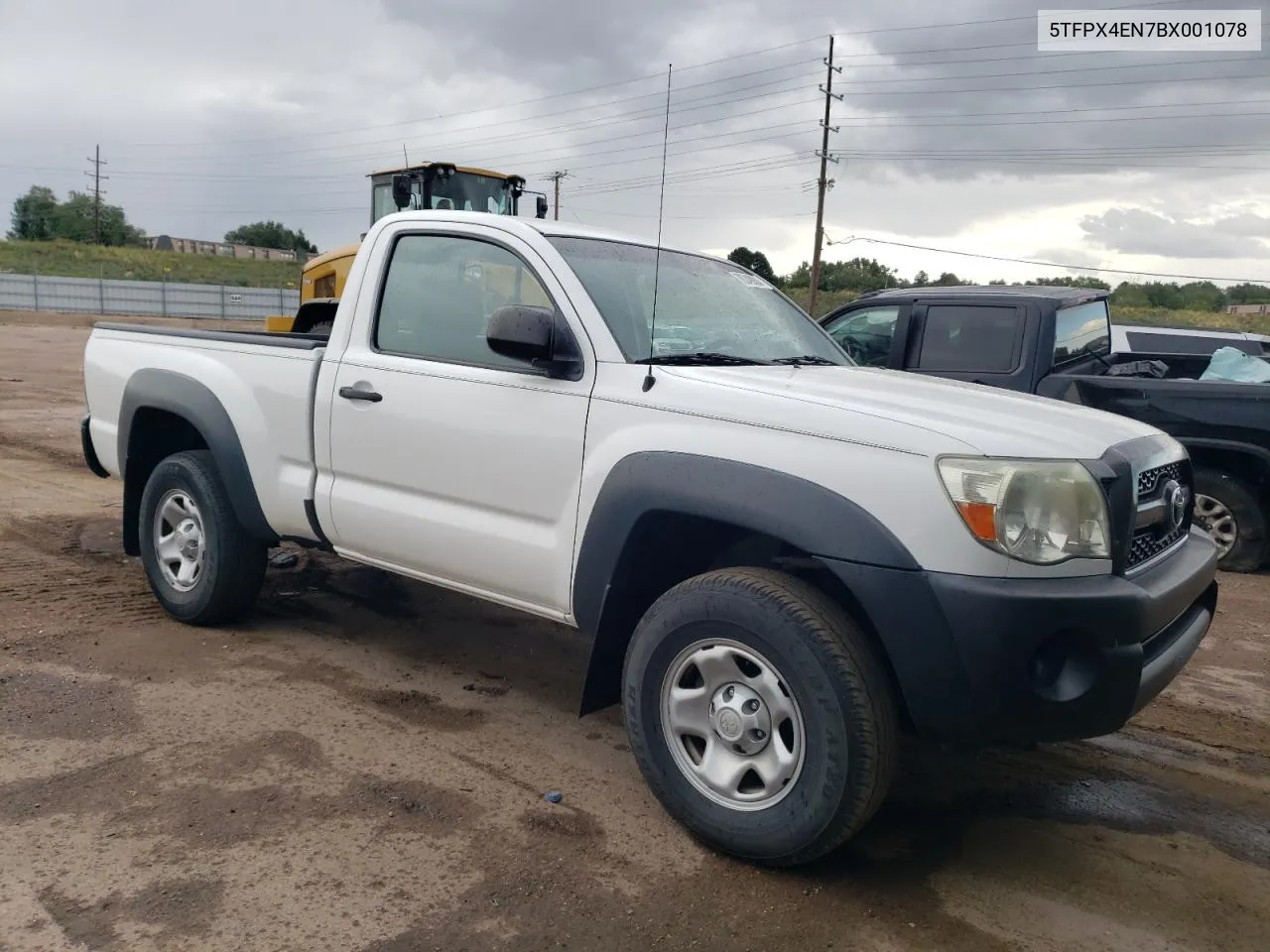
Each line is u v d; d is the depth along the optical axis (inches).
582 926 110.8
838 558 115.3
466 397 151.8
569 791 141.4
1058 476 114.4
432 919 110.6
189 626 201.6
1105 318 317.4
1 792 132.3
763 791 122.2
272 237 4040.4
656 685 129.3
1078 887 124.6
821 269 1519.4
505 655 195.5
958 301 294.2
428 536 158.2
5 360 842.8
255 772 141.6
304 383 175.3
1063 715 113.7
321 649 193.5
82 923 106.7
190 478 193.8
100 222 3740.2
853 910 116.6
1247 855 134.3
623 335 143.6
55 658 179.5
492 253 157.5
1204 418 270.2
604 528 133.7
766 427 123.6
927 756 161.6
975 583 111.0
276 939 105.9
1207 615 144.1
